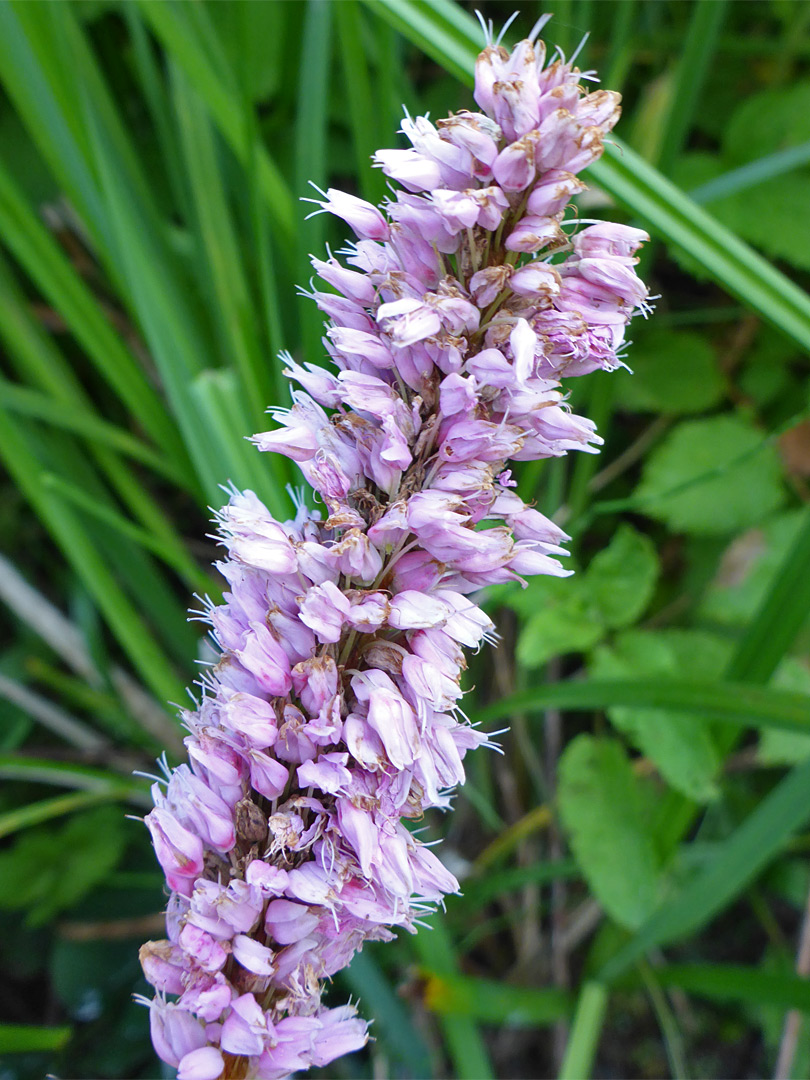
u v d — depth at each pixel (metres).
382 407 0.07
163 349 0.12
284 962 0.08
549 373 0.07
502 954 0.17
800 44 0.16
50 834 0.15
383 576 0.07
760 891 0.17
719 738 0.13
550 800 0.16
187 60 0.11
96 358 0.14
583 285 0.07
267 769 0.07
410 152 0.07
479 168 0.07
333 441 0.07
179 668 0.18
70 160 0.12
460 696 0.07
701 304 0.18
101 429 0.14
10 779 0.16
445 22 0.10
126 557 0.15
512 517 0.07
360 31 0.11
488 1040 0.16
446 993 0.13
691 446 0.16
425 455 0.07
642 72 0.17
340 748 0.07
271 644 0.07
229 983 0.08
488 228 0.07
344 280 0.07
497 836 0.17
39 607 0.16
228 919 0.07
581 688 0.12
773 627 0.12
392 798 0.07
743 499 0.15
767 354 0.16
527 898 0.16
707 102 0.17
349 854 0.07
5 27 0.12
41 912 0.14
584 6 0.12
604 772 0.13
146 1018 0.15
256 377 0.12
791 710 0.11
